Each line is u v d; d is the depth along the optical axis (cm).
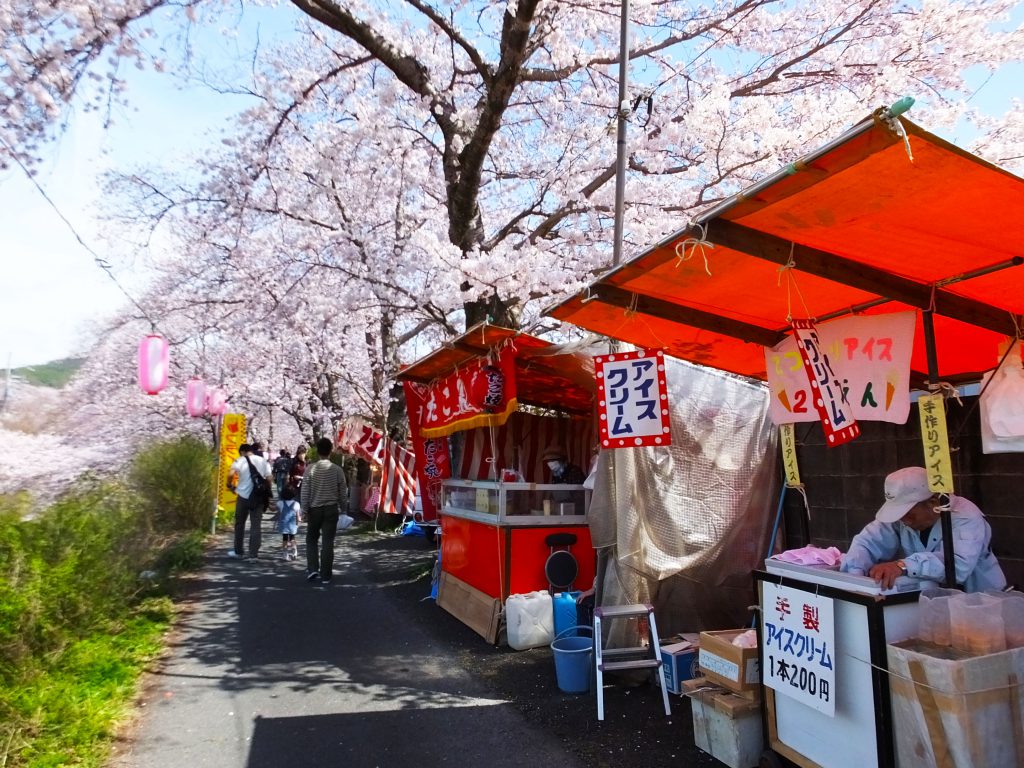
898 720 294
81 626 585
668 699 475
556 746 423
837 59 930
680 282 398
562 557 676
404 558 1167
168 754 422
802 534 569
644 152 936
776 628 357
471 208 911
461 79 1052
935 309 365
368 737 444
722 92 821
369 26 822
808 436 567
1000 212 271
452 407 781
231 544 1358
